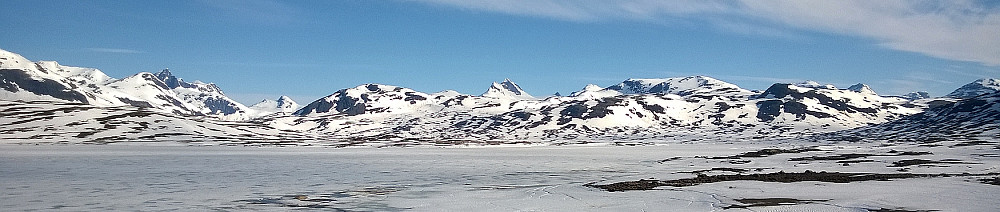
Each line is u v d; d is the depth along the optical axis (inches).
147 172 2635.3
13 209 1446.9
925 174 2097.7
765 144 7613.2
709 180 1956.2
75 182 2127.2
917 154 3747.5
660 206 1353.3
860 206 1268.5
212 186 2000.5
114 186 1989.4
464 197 1642.5
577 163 3412.9
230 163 3398.1
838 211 1219.9
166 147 6422.2
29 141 6840.6
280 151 5625.0
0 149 5226.4
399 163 3452.3
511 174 2524.6
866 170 2402.8
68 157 3900.1
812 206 1282.0
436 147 7209.6
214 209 1459.2
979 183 1679.4
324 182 2149.4
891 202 1316.4
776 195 1489.9
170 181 2187.5
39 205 1514.5
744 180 1939.0
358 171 2738.7
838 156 3698.3
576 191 1723.7
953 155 3590.1
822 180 1883.6
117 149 5590.6
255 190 1875.0
